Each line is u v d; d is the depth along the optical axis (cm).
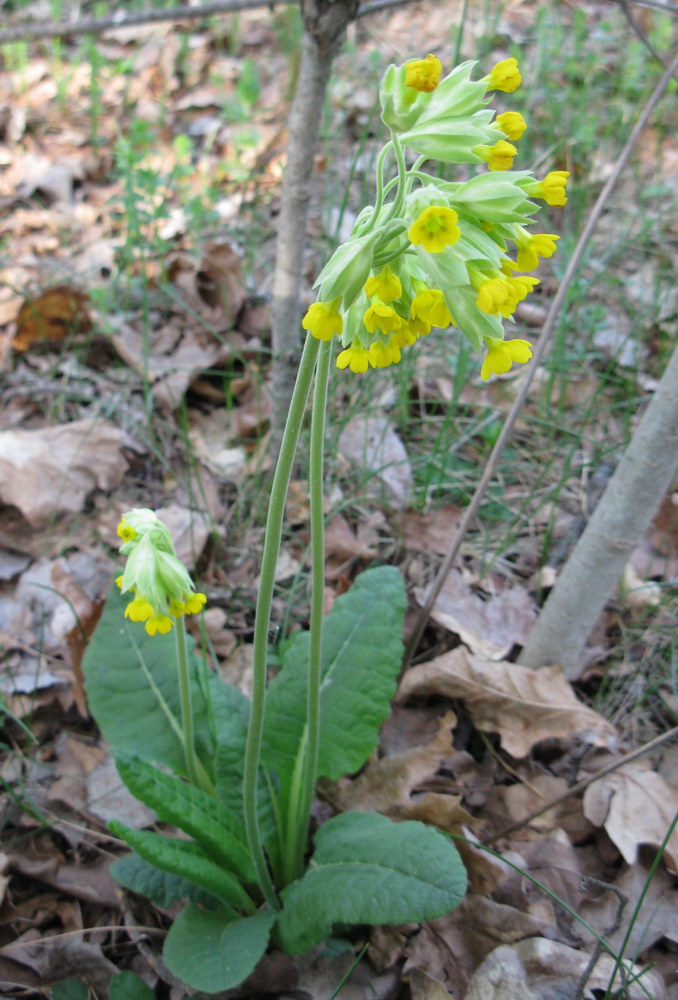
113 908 38
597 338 65
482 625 48
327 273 24
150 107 91
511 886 37
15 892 39
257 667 30
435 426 60
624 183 78
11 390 61
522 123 25
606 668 47
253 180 77
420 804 39
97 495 56
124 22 43
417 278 25
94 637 40
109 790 42
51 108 91
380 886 32
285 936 34
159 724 39
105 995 36
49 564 52
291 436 26
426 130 25
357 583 41
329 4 40
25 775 42
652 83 85
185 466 58
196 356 63
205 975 32
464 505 56
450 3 102
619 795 40
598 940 32
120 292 67
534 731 43
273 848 39
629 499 39
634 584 51
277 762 39
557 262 70
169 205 76
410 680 44
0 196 80
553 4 101
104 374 63
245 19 103
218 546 52
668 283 65
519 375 62
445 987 35
